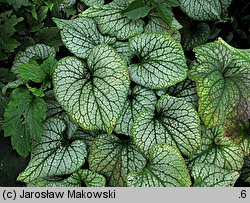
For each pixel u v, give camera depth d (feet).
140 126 2.85
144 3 3.06
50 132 2.91
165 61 2.94
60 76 2.85
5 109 2.79
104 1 3.33
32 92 2.92
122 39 3.08
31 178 2.81
